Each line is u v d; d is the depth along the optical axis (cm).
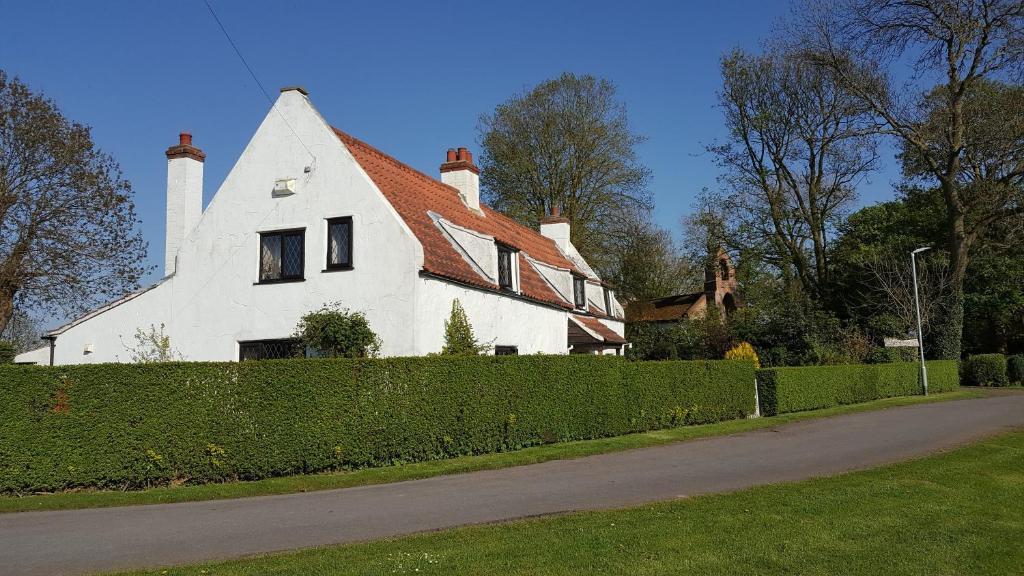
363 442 1305
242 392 1230
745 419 2281
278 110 1853
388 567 652
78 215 2511
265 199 1828
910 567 663
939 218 4403
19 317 2656
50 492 1145
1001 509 909
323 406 1275
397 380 1354
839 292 4381
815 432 1850
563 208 4412
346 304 1709
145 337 1867
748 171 4316
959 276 3747
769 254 4322
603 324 3222
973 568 668
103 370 1176
